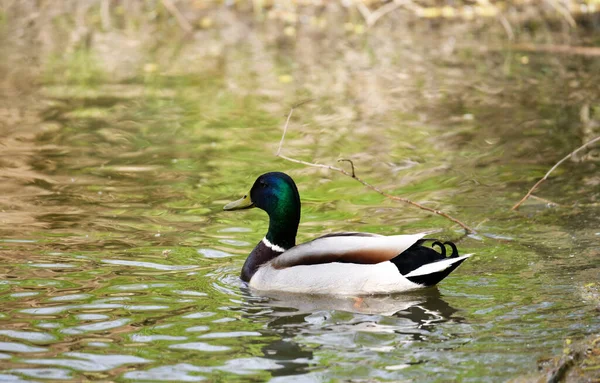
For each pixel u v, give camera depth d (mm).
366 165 15391
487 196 13609
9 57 24000
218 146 16484
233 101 19812
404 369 7859
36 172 14633
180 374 7781
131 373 7797
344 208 13188
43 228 11922
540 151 15992
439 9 31250
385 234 11961
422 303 9531
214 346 8398
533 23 29312
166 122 18062
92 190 13773
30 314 9125
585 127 17453
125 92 20484
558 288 9852
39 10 30047
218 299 9703
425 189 14047
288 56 24812
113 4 31672
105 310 9281
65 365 7945
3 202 13008
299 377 7711
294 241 10773
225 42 26578
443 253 9914
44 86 20938
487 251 11195
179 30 28203
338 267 9898
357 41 26906
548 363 7906
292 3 31891
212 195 13727
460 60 24219
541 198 13391
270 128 17734
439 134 17281
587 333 8578
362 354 8203
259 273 10203
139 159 15586
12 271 10344
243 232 12125
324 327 8883
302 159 15719
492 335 8602
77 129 17422
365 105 19625
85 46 25641
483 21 29953
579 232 11844
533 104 19406
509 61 23938
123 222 12320
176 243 11562
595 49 25031
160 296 9734
